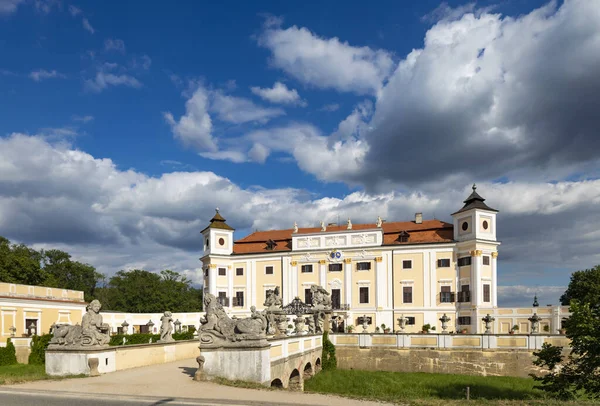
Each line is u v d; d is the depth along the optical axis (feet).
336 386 115.85
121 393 64.75
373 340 146.30
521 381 125.08
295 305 195.00
